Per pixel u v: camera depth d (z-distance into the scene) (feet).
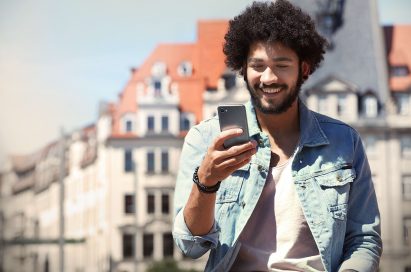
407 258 174.50
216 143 10.09
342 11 177.68
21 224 223.30
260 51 10.77
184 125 187.62
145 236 186.29
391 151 178.40
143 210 186.91
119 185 187.62
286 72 10.77
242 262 10.93
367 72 178.70
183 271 171.12
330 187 10.92
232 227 10.84
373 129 178.29
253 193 10.84
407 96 178.81
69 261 205.77
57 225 219.20
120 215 186.39
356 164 11.28
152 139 187.62
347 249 11.10
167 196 187.11
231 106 10.24
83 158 205.26
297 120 11.30
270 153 11.00
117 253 185.88
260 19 10.79
